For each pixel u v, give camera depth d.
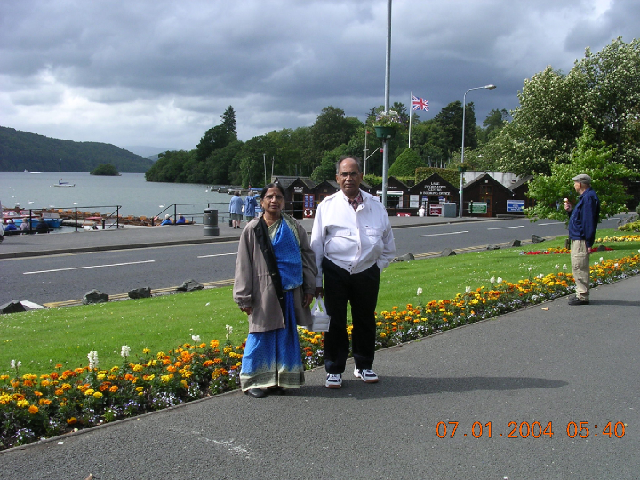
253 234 4.87
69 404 4.35
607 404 4.69
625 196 16.53
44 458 3.69
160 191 129.00
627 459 3.75
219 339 6.73
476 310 8.04
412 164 72.06
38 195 103.62
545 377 5.36
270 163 136.25
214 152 177.00
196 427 4.20
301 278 4.95
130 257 17.23
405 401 4.76
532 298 8.80
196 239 21.83
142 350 6.24
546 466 3.65
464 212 44.44
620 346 6.39
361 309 5.21
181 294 11.20
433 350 6.28
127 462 3.64
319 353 5.91
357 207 5.10
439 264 14.89
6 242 20.00
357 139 102.75
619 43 42.81
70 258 16.88
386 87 17.05
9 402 4.16
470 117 125.31
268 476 3.49
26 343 6.78
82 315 8.76
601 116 42.78
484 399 4.80
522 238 24.92
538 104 43.53
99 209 68.50
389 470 3.58
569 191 16.36
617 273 11.38
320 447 3.89
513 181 54.56
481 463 3.68
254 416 4.43
